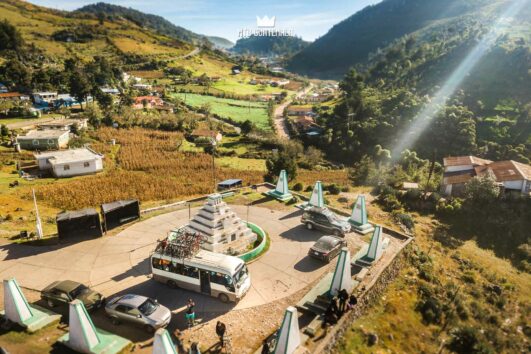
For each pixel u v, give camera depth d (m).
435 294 26.86
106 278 24.12
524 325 26.69
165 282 23.28
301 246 29.50
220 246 26.61
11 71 133.88
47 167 58.03
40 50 191.38
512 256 37.12
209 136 93.94
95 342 16.95
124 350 17.16
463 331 22.56
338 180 62.75
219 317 20.34
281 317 20.53
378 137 92.19
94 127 93.62
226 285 21.14
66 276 24.30
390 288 26.05
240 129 116.56
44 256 26.84
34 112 99.31
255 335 19.00
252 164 75.25
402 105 98.81
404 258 29.95
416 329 22.69
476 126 83.88
